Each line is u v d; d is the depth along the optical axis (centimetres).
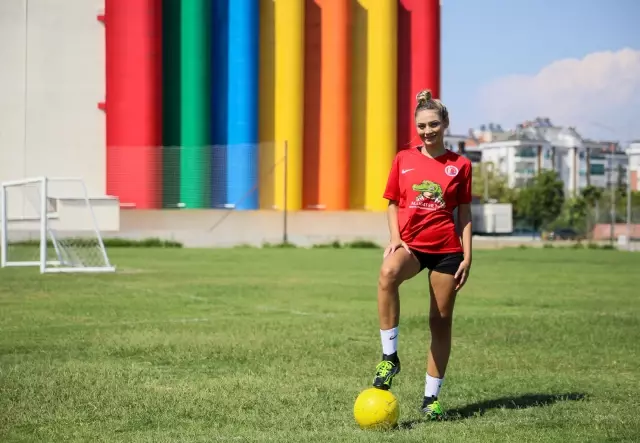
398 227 643
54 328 1202
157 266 2764
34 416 640
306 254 3666
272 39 4628
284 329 1198
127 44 4409
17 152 4488
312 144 4722
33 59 4503
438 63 4884
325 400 702
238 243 4438
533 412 658
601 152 16050
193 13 4491
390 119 4741
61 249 2947
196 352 970
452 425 609
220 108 4625
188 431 592
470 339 1114
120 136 4422
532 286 2114
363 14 4759
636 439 570
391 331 626
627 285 2158
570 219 9306
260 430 597
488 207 8106
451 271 634
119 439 570
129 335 1122
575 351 1011
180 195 4381
